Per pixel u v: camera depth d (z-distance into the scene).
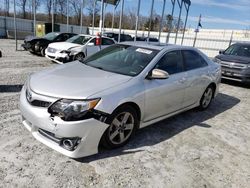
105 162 3.06
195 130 4.40
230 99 7.07
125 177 2.82
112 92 3.08
